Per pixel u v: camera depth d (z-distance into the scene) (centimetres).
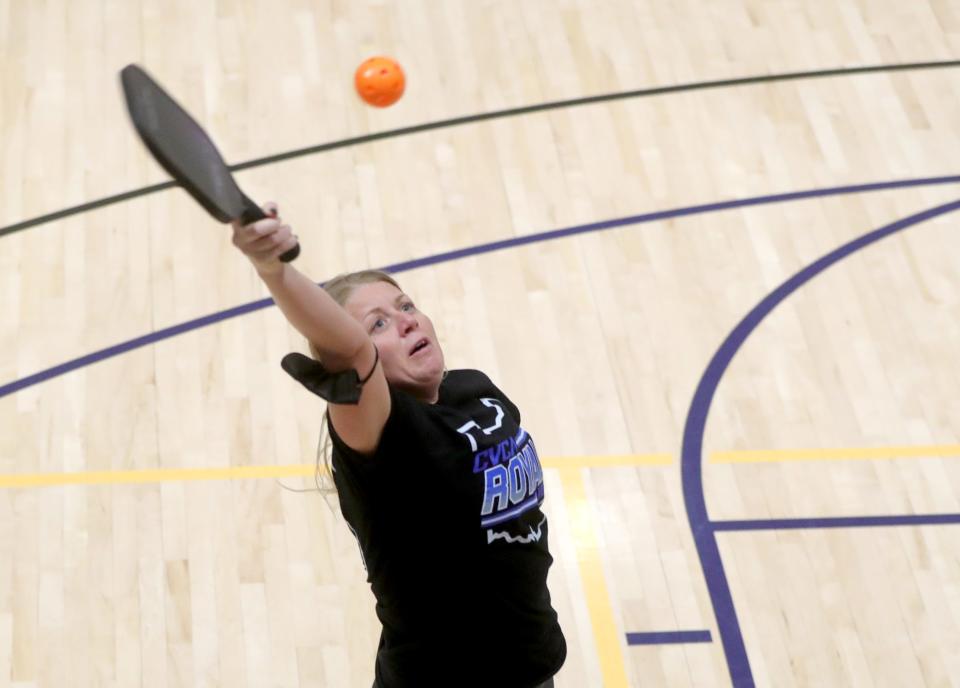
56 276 1158
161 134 347
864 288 1177
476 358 1106
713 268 1188
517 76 1353
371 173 1253
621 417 1074
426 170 1258
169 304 1140
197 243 1190
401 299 534
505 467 512
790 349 1128
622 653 935
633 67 1372
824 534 1005
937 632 948
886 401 1094
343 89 1327
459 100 1325
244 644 933
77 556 973
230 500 1011
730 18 1438
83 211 1210
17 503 1002
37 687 902
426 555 501
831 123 1329
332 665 925
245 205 375
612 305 1153
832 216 1239
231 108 1304
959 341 1140
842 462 1052
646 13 1438
